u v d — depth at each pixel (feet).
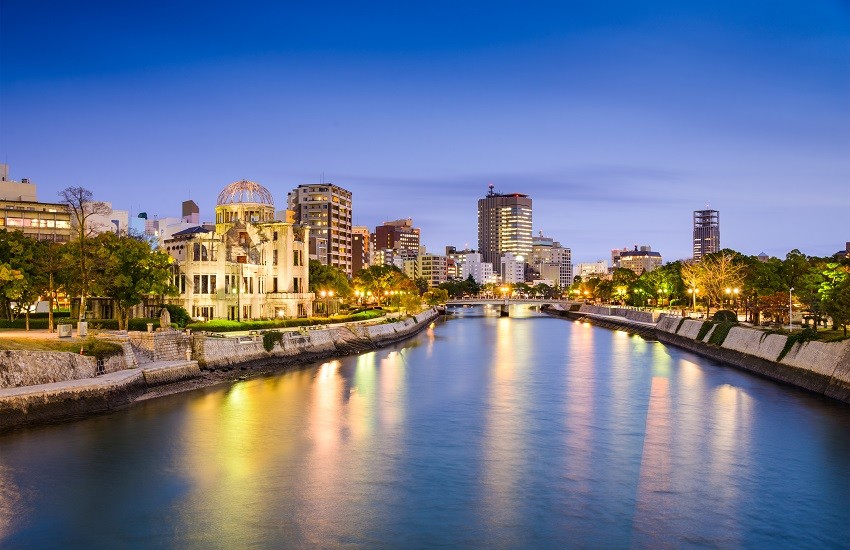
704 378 304.71
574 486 152.35
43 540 123.24
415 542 123.95
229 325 352.90
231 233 456.45
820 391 257.34
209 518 133.59
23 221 588.09
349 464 167.73
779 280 461.37
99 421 202.90
